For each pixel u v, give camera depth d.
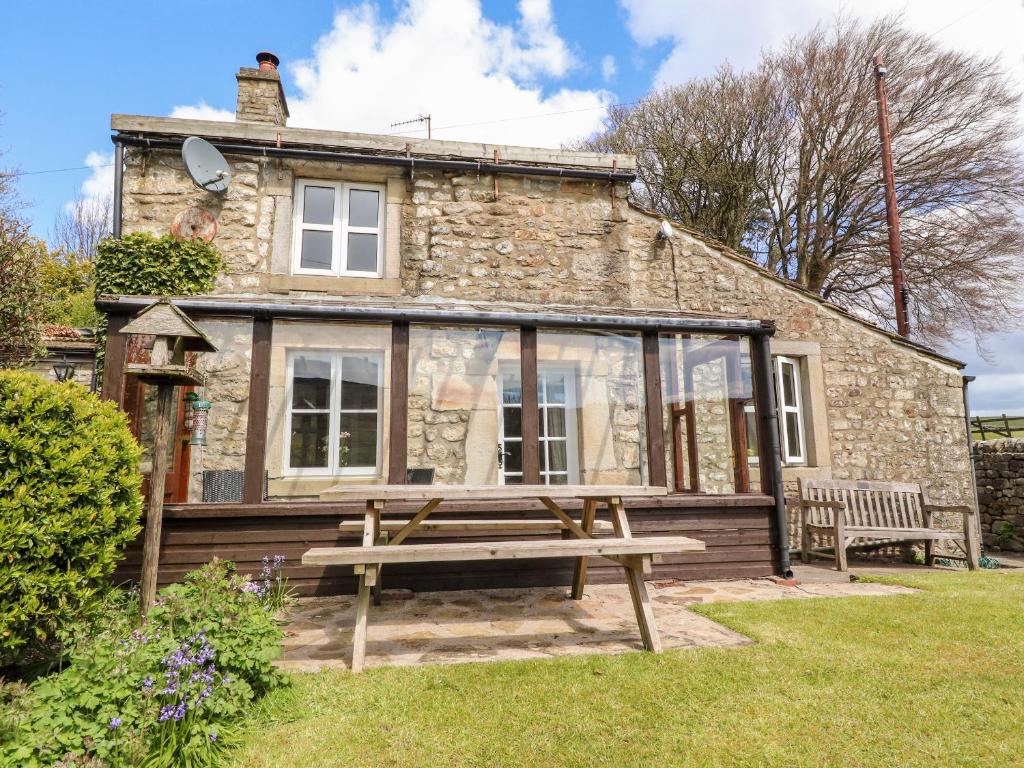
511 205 7.34
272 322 4.76
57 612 2.73
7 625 2.58
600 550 3.05
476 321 5.00
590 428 5.84
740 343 5.66
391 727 2.21
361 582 2.94
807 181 15.67
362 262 7.18
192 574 3.45
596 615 3.89
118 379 4.46
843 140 15.02
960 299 14.03
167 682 2.09
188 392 5.02
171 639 2.44
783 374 8.20
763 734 2.16
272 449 5.18
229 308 4.59
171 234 6.27
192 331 3.65
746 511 5.20
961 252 13.76
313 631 3.55
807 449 8.03
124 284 6.09
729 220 16.95
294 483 5.21
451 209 7.16
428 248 7.05
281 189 6.80
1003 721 2.27
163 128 6.53
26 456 2.71
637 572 3.21
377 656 3.04
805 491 7.05
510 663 2.88
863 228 15.16
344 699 2.46
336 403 5.43
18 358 6.23
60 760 1.87
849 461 8.03
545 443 5.87
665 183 17.25
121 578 4.18
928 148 14.21
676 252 7.98
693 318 5.40
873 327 8.40
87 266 15.76
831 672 2.75
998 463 9.60
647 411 5.31
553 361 5.59
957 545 8.07
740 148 16.31
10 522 2.59
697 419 5.86
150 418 4.91
